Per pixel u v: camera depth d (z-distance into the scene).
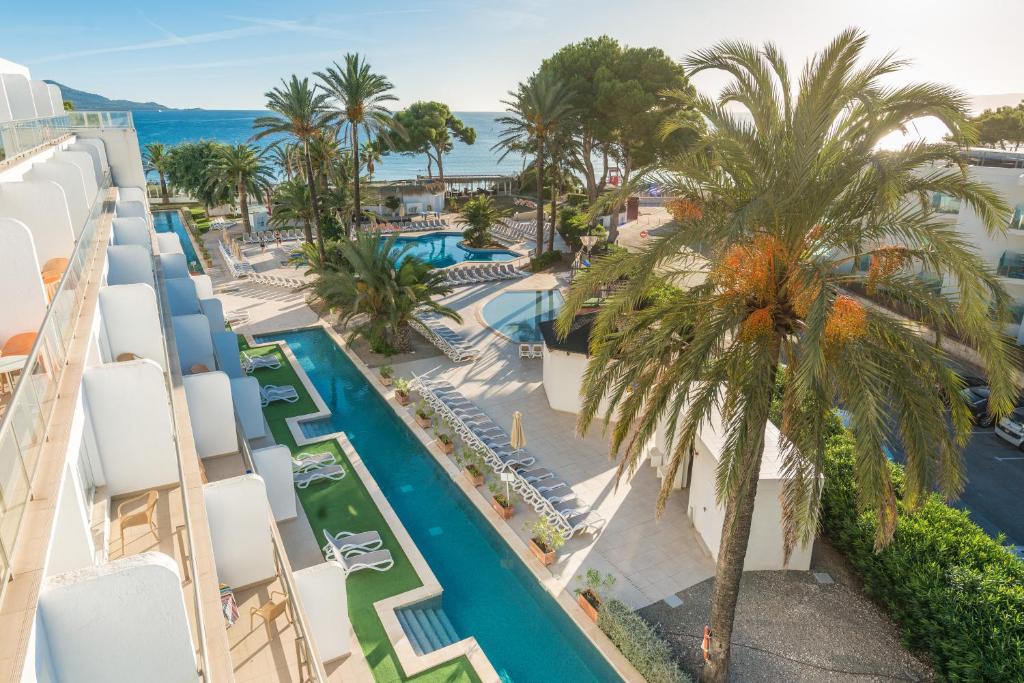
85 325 9.40
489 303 33.41
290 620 9.30
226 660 6.03
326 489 16.52
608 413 9.87
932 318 8.64
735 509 9.46
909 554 11.73
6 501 5.11
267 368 24.64
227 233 52.06
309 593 10.02
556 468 17.50
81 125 24.97
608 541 14.52
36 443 6.12
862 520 12.75
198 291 22.80
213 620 6.49
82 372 8.08
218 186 51.09
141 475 9.67
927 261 8.24
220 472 12.87
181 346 15.79
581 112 41.69
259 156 51.16
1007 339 8.01
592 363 9.90
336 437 19.34
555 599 12.73
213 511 9.38
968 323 7.80
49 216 11.52
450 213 61.41
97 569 5.28
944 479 8.80
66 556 7.01
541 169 39.50
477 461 17.22
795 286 8.37
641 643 11.09
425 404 21.11
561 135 39.34
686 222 8.86
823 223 8.76
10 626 4.48
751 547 13.30
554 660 11.82
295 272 39.59
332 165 45.53
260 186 52.59
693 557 13.99
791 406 9.34
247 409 17.08
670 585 13.14
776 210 7.96
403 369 24.66
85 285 10.91
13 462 5.38
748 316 8.81
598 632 11.83
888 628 11.91
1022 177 24.17
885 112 8.24
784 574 13.36
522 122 39.75
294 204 42.16
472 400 21.80
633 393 9.62
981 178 25.58
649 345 9.26
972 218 25.95
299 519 14.47
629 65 39.97
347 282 25.42
